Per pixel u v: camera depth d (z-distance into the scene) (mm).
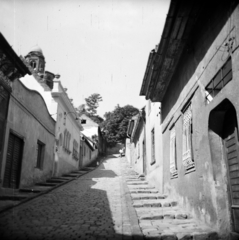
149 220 6758
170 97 9609
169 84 9727
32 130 12523
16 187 10852
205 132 5938
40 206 8406
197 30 6527
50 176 15672
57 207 8328
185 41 7035
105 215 7250
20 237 5211
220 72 5332
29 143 12133
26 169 11820
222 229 5195
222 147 5645
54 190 12109
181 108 7891
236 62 4535
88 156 32312
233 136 5203
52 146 16141
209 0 5555
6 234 5395
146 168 15664
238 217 4945
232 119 5273
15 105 10461
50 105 17312
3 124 9406
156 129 12586
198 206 6414
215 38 5520
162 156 10945
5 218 6707
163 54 7672
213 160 5578
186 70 7555
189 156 7223
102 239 5121
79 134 25938
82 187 13297
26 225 6102
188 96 7195
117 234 5445
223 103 5125
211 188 5594
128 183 14133
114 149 54000
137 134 21766
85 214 7359
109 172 22422
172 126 9336
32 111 12422
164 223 6395
